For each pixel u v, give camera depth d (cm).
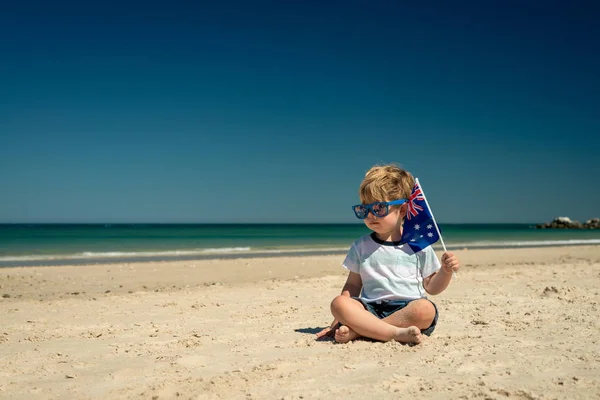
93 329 462
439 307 547
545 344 344
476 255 1789
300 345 363
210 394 247
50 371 310
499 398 227
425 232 371
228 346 369
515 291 687
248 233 5459
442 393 238
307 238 3941
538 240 3662
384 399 232
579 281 809
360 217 377
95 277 1093
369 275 377
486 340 361
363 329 357
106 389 266
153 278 1079
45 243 2917
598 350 323
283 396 241
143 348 371
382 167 384
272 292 762
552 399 225
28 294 833
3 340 413
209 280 1045
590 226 9088
